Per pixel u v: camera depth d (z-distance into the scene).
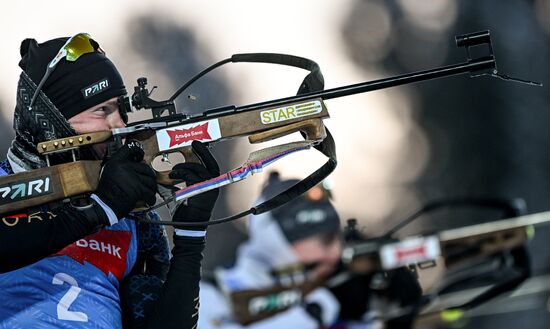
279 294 16.34
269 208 8.72
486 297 16.95
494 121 43.81
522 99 44.50
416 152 43.50
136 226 9.26
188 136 8.34
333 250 16.58
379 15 51.19
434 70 8.40
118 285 8.95
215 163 8.36
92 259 8.73
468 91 44.81
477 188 41.88
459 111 44.44
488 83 44.78
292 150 8.38
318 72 8.73
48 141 8.09
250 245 16.61
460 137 43.75
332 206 16.75
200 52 46.19
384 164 42.75
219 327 16.09
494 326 26.98
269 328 16.27
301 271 16.48
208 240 32.72
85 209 8.00
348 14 51.12
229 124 8.36
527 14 48.56
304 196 16.56
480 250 17.02
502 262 17.05
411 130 44.31
